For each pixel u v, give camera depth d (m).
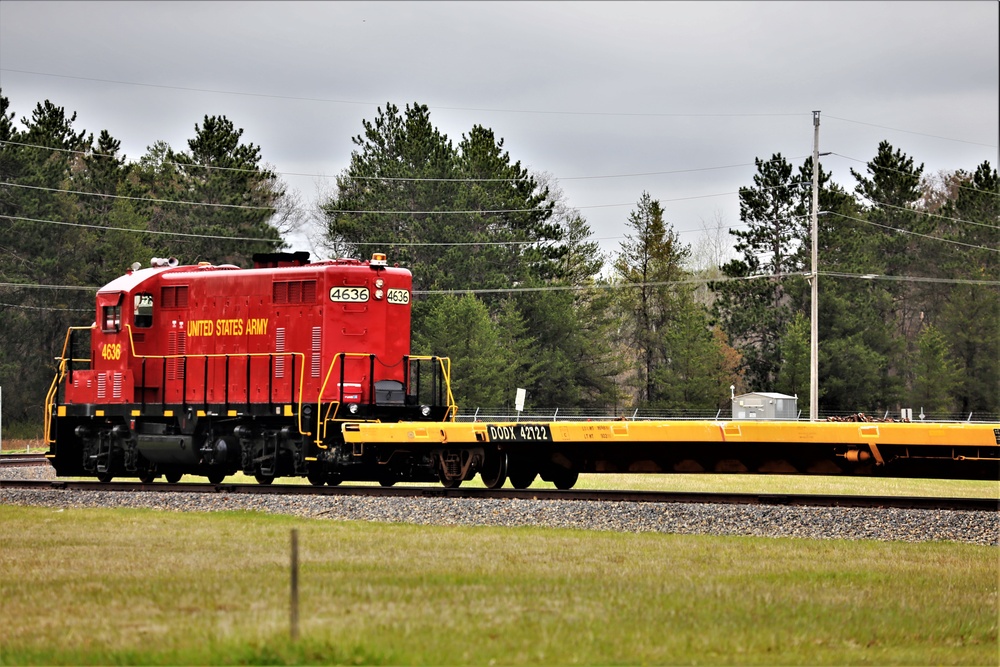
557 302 191.88
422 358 73.25
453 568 40.12
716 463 59.03
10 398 179.25
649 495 57.38
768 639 30.12
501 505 55.56
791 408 169.50
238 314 73.31
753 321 195.50
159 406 74.88
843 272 186.38
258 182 192.88
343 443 68.38
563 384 195.38
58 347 185.88
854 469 55.88
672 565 40.97
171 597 34.81
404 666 27.12
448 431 63.25
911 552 44.06
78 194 184.62
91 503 62.78
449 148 187.00
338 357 69.19
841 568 40.59
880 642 30.64
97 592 35.84
